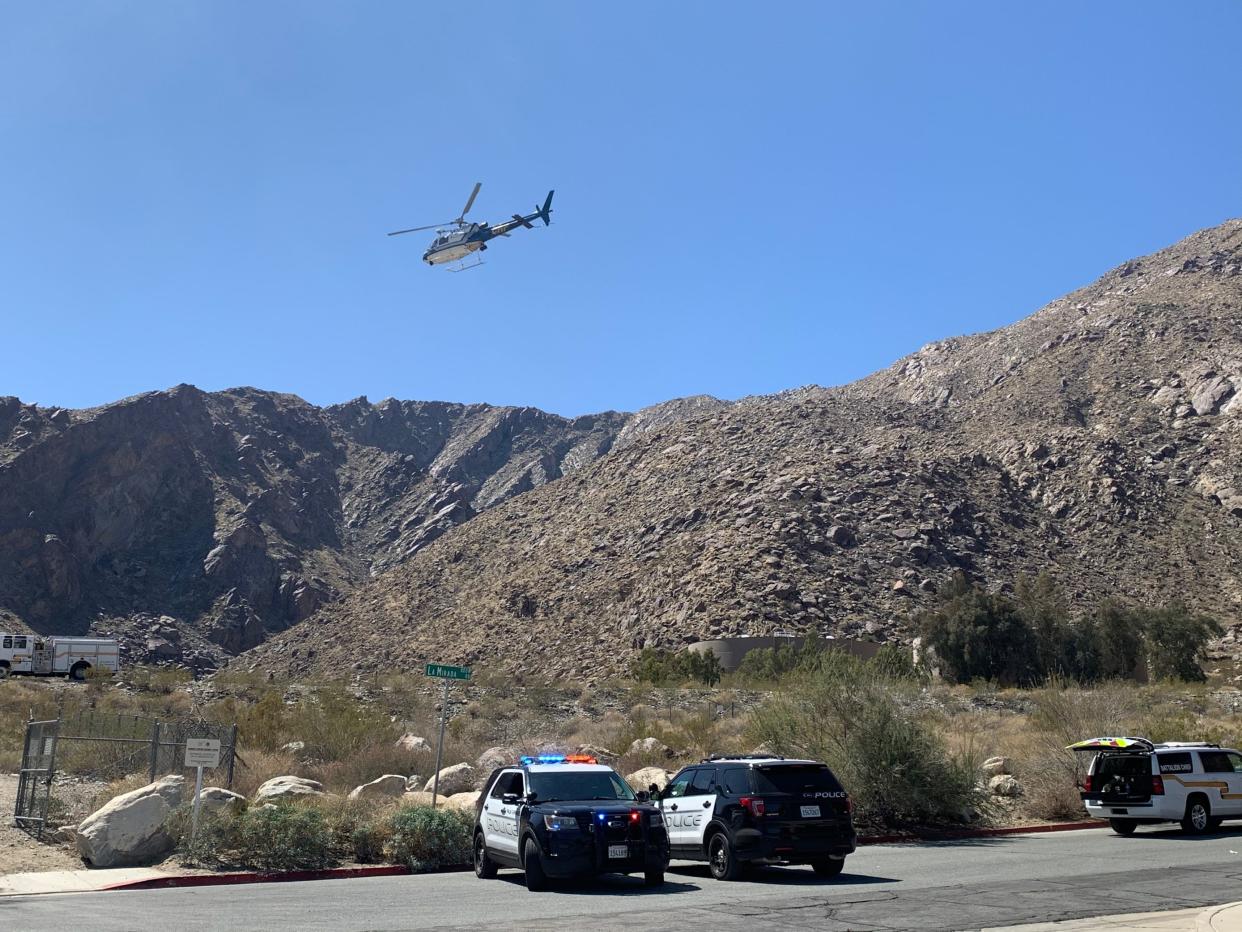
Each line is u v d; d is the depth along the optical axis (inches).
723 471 4069.9
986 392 5561.0
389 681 2073.1
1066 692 1291.8
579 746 1237.7
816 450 4156.0
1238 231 7111.2
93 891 593.0
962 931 448.5
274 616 6122.1
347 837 729.6
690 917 489.4
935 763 901.8
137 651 5241.1
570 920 482.9
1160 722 1258.0
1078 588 3284.9
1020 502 3887.8
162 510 6338.6
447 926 467.2
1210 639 2893.7
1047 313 7160.4
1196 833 849.5
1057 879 602.2
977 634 2642.7
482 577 4291.3
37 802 772.0
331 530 7657.5
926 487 3718.0
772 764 643.5
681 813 680.4
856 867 679.1
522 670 3206.2
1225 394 4343.0
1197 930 436.8
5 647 2199.8
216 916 498.0
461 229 2539.4
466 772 988.6
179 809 697.0
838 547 3294.8
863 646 2588.6
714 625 2859.3
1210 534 3555.6
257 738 1203.9
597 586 3609.7
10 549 5447.8
